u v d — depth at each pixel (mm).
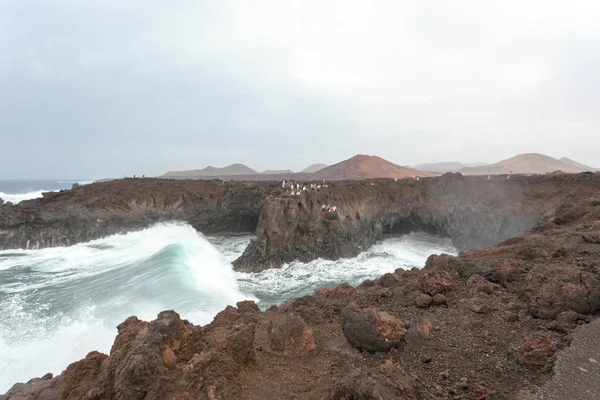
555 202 31375
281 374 5594
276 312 9500
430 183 37625
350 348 6680
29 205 31109
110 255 25719
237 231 37625
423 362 5836
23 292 17000
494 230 32250
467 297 8555
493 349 6043
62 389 5059
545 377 4871
